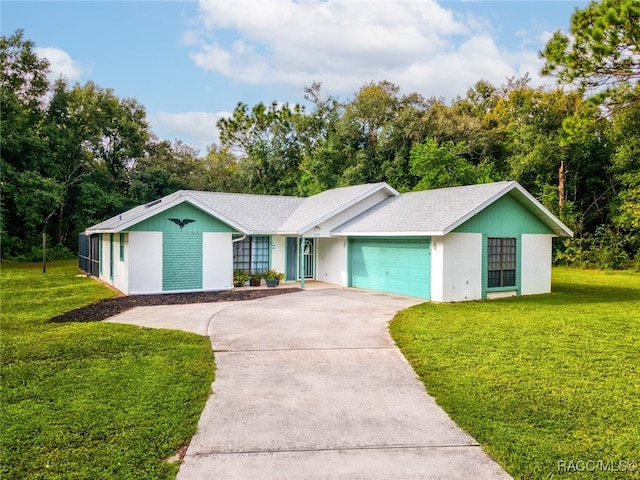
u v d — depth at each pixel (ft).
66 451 14.80
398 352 27.43
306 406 19.10
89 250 76.23
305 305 44.68
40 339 29.71
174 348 27.76
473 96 151.33
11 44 118.21
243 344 29.19
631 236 96.27
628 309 43.09
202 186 140.67
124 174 137.90
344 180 116.37
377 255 57.77
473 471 13.93
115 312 40.42
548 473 13.65
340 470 13.97
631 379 22.16
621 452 14.87
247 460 14.56
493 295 52.16
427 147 102.12
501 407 18.67
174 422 17.12
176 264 53.93
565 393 20.22
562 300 49.83
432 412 18.42
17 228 113.39
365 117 126.00
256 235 63.77
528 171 106.22
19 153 110.52
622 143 95.40
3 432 16.11
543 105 105.40
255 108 150.30
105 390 20.42
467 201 50.60
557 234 57.98
